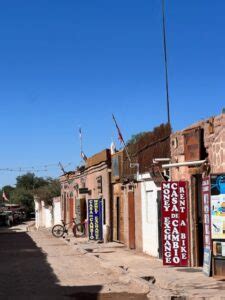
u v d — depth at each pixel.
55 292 12.43
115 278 14.70
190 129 15.37
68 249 25.20
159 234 18.66
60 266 17.89
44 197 61.03
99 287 13.03
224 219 12.84
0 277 15.32
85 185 36.94
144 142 20.47
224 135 13.43
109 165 28.39
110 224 28.02
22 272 16.44
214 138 14.09
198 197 15.65
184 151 15.71
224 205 12.84
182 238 15.63
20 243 30.08
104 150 28.73
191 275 13.71
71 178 44.62
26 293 12.37
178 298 10.91
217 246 12.95
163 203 15.74
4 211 78.00
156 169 18.55
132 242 23.03
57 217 54.97
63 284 13.69
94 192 32.91
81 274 15.70
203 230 14.51
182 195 15.68
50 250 24.78
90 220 29.03
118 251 22.39
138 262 17.70
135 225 22.64
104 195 29.17
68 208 46.25
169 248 15.67
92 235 28.98
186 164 14.96
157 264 16.80
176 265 15.62
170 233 15.68
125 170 23.98
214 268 13.05
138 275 14.08
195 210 15.60
